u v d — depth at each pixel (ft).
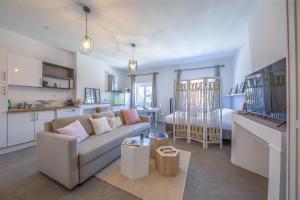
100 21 9.17
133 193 5.53
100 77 18.93
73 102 15.06
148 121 12.96
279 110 5.14
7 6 7.66
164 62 19.54
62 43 12.98
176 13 8.33
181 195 5.44
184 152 9.59
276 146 4.02
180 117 12.20
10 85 10.90
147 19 8.94
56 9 7.95
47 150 6.36
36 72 11.80
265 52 7.20
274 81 5.49
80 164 5.85
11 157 8.65
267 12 6.98
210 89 10.78
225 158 8.80
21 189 5.68
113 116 11.28
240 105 13.74
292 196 3.17
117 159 8.39
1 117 9.09
